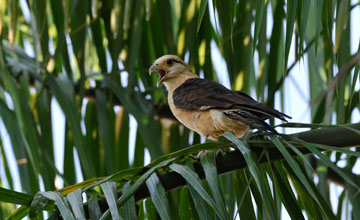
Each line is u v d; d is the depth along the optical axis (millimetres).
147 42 11672
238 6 9688
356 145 7582
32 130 9656
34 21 9773
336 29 6992
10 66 11023
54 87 10164
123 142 10672
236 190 7688
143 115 10523
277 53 9938
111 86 10641
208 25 10156
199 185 6484
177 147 11375
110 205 6379
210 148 7320
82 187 7199
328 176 10094
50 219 6902
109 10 10820
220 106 9695
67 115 9883
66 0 10039
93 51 12578
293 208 7395
